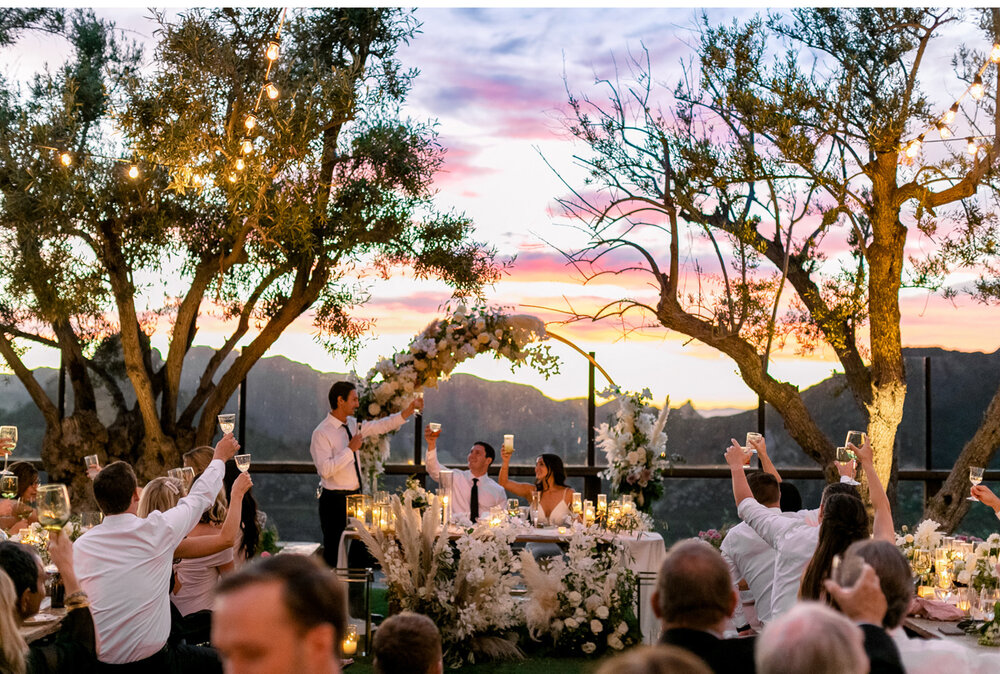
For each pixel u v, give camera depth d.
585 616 6.10
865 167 8.66
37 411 10.33
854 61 8.70
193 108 8.26
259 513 5.29
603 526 6.88
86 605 3.51
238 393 10.59
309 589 1.32
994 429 9.08
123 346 8.88
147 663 3.96
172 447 9.16
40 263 8.45
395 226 9.30
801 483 10.37
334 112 8.90
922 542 5.23
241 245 8.70
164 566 4.07
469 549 5.99
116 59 9.57
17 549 3.44
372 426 8.23
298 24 9.34
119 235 8.84
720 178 8.84
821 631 1.56
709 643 2.41
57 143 8.47
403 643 2.43
